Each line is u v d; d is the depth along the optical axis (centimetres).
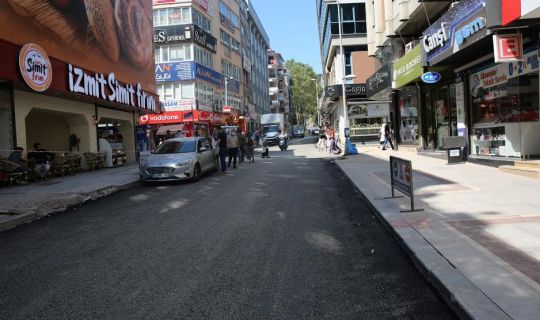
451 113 1781
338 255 603
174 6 4119
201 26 4472
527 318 358
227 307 435
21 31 1527
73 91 1766
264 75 9131
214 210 963
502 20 1005
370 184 1198
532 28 1056
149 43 2803
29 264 599
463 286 431
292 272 536
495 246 556
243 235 726
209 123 4394
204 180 1579
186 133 3797
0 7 1432
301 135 8750
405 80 2002
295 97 11825
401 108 2519
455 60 1497
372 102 4316
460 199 884
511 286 425
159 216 917
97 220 900
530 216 705
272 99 10812
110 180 1562
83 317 419
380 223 786
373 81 2811
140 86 2538
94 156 2059
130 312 428
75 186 1394
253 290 479
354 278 511
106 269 564
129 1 2483
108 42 2188
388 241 665
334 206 973
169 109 4062
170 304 445
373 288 478
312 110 11831
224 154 1805
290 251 627
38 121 2181
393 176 937
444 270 479
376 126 4306
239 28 6134
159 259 601
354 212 896
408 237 625
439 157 1750
